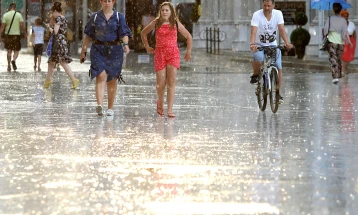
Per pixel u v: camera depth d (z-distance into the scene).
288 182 16.50
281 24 31.97
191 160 19.31
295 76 54.66
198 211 13.77
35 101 34.84
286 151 21.00
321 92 40.94
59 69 58.53
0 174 17.34
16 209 13.90
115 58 29.67
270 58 31.41
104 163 18.80
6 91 40.12
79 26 81.69
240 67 67.06
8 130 25.02
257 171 17.83
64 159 19.39
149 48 30.00
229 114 30.25
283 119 28.67
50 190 15.58
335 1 68.56
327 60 71.88
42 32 60.03
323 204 14.31
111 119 28.36
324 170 18.02
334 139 23.48
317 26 81.25
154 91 40.69
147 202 14.47
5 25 59.75
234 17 102.88
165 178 16.86
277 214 13.55
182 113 30.52
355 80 50.38
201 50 103.19
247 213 13.61
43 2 79.94
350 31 54.66
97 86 29.58
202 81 49.06
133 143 22.25
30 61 74.19
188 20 112.56
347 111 31.50
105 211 13.75
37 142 22.38
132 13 75.50
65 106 32.75
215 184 16.22
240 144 22.25
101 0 30.00
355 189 15.73
